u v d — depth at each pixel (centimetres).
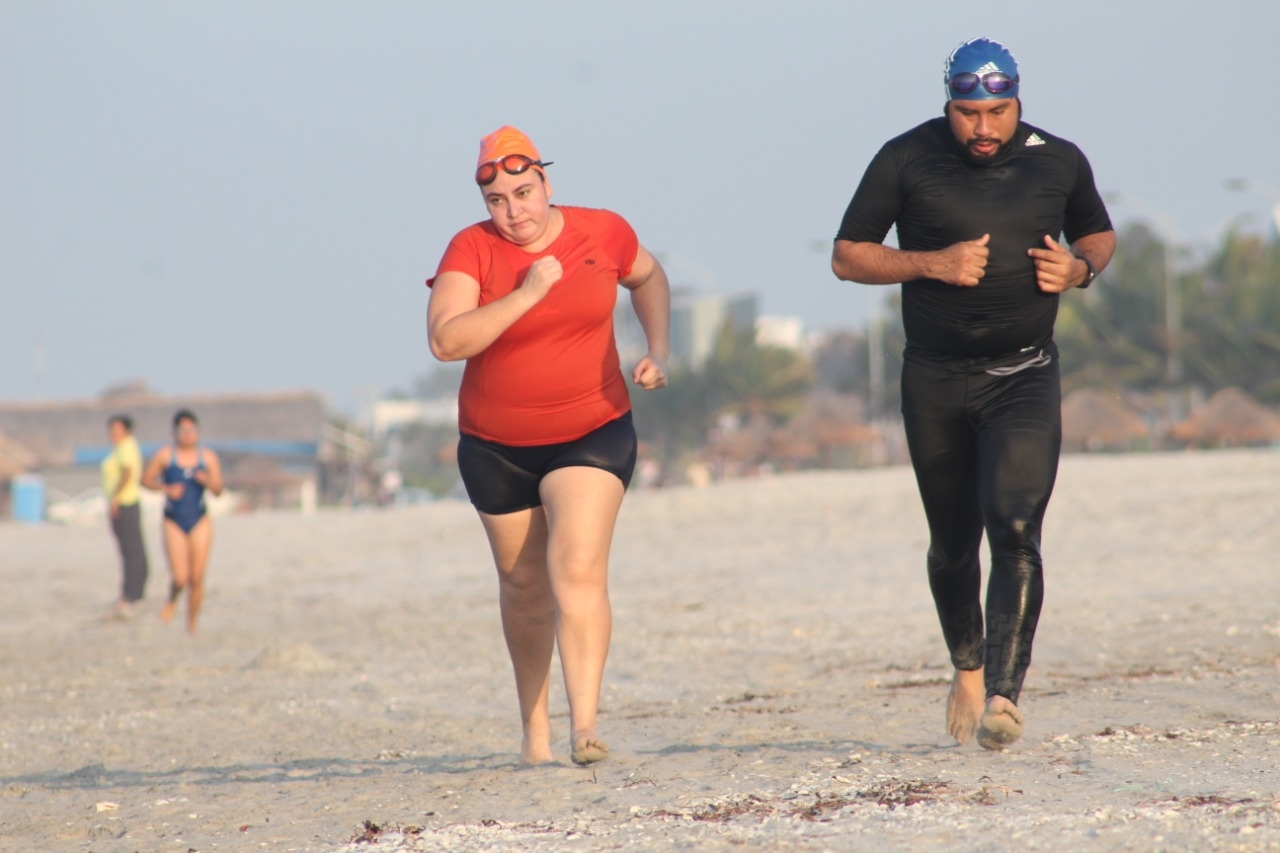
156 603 5944
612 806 1520
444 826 1480
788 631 3725
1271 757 1642
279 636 4525
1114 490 7138
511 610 1892
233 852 1441
